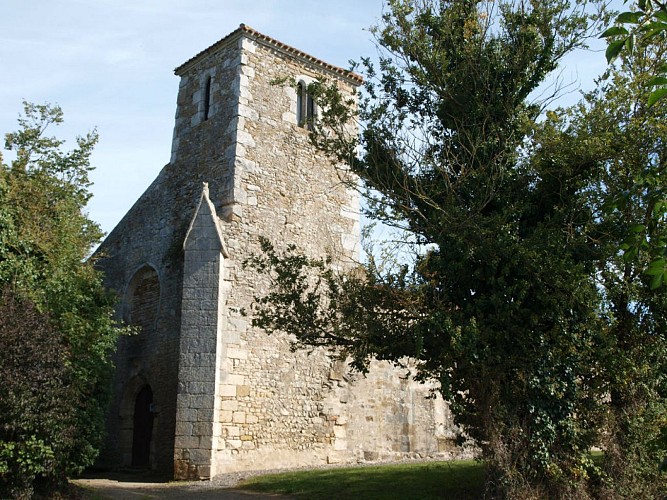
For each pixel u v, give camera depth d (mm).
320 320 12461
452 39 13000
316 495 12438
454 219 11586
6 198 13148
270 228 17719
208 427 14867
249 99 18203
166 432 16875
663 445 5891
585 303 11148
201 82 19594
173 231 18812
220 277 15922
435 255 12023
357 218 19969
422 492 12109
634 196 10742
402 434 19094
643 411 12266
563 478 11242
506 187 12367
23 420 10188
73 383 11711
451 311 11633
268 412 16422
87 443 12070
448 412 20312
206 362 15297
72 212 14805
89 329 12883
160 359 17859
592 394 12141
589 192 11852
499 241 11203
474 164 12578
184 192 18938
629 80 12008
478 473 13516
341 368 18219
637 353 12414
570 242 11523
